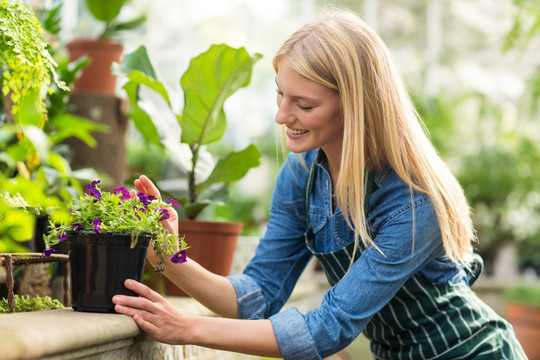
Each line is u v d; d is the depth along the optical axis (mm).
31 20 1317
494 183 6281
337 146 1307
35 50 1311
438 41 7332
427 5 7152
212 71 1862
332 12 1327
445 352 1313
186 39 7145
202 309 1604
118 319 1044
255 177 6527
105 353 1040
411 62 7355
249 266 1492
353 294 1189
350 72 1193
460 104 6953
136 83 2023
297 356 1160
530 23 3781
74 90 2758
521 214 6449
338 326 1174
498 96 7199
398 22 7328
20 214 1374
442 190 1241
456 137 6609
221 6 7125
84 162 2621
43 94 1379
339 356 3631
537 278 6707
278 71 1256
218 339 1135
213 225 1875
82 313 1091
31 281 1504
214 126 1970
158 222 1192
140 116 2029
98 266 1103
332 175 1374
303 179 1459
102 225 1098
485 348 1314
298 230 1502
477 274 1479
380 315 1356
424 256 1241
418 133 1273
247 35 7172
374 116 1231
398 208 1229
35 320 951
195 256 1878
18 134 1592
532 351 4461
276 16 7168
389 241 1215
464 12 7102
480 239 6527
